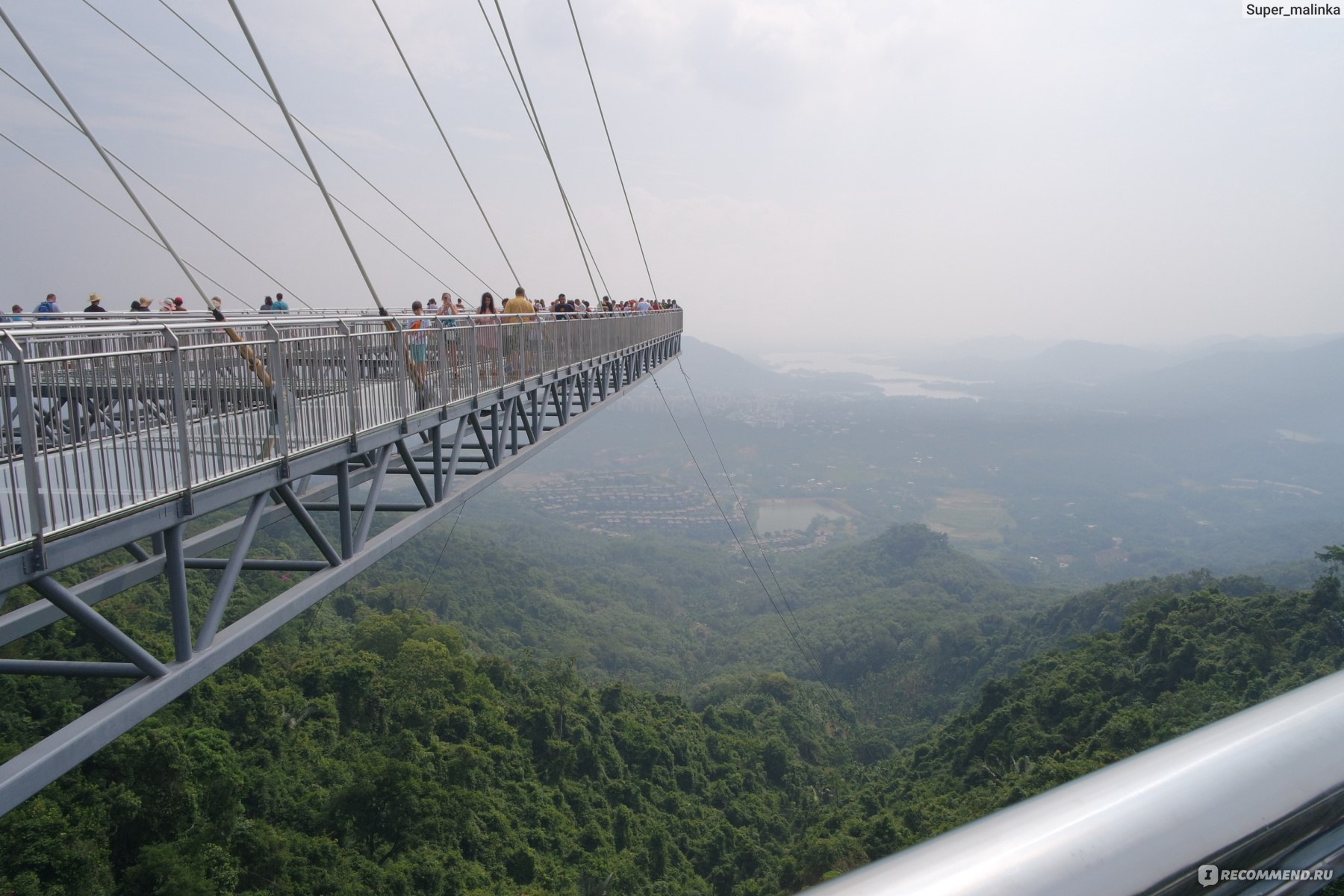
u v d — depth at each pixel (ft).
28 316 38.73
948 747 204.23
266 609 25.71
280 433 26.58
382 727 152.05
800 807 201.67
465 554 459.32
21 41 29.48
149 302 51.80
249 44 35.09
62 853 76.33
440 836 116.88
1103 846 2.78
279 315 54.60
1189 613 209.77
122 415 20.47
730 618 570.05
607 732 181.78
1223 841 2.94
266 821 107.04
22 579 17.49
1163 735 147.64
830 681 405.80
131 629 115.03
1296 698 4.09
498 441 44.98
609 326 72.02
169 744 92.02
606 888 127.24
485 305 53.67
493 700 176.45
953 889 2.49
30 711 97.76
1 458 21.06
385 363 34.09
